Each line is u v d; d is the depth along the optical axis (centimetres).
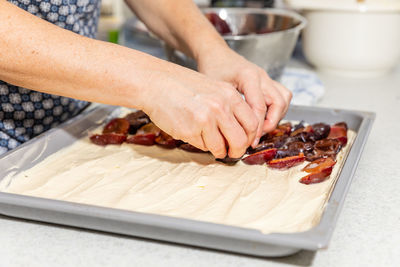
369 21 127
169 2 101
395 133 98
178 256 58
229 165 79
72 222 61
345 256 58
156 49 157
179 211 63
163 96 65
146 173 76
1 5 63
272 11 133
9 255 58
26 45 63
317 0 130
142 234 58
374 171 81
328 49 135
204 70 88
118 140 87
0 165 73
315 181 71
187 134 66
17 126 90
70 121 90
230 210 63
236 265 56
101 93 66
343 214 67
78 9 90
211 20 134
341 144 84
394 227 64
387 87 129
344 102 118
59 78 64
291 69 136
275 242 51
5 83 85
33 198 59
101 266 56
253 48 109
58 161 82
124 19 187
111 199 67
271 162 77
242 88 81
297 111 97
